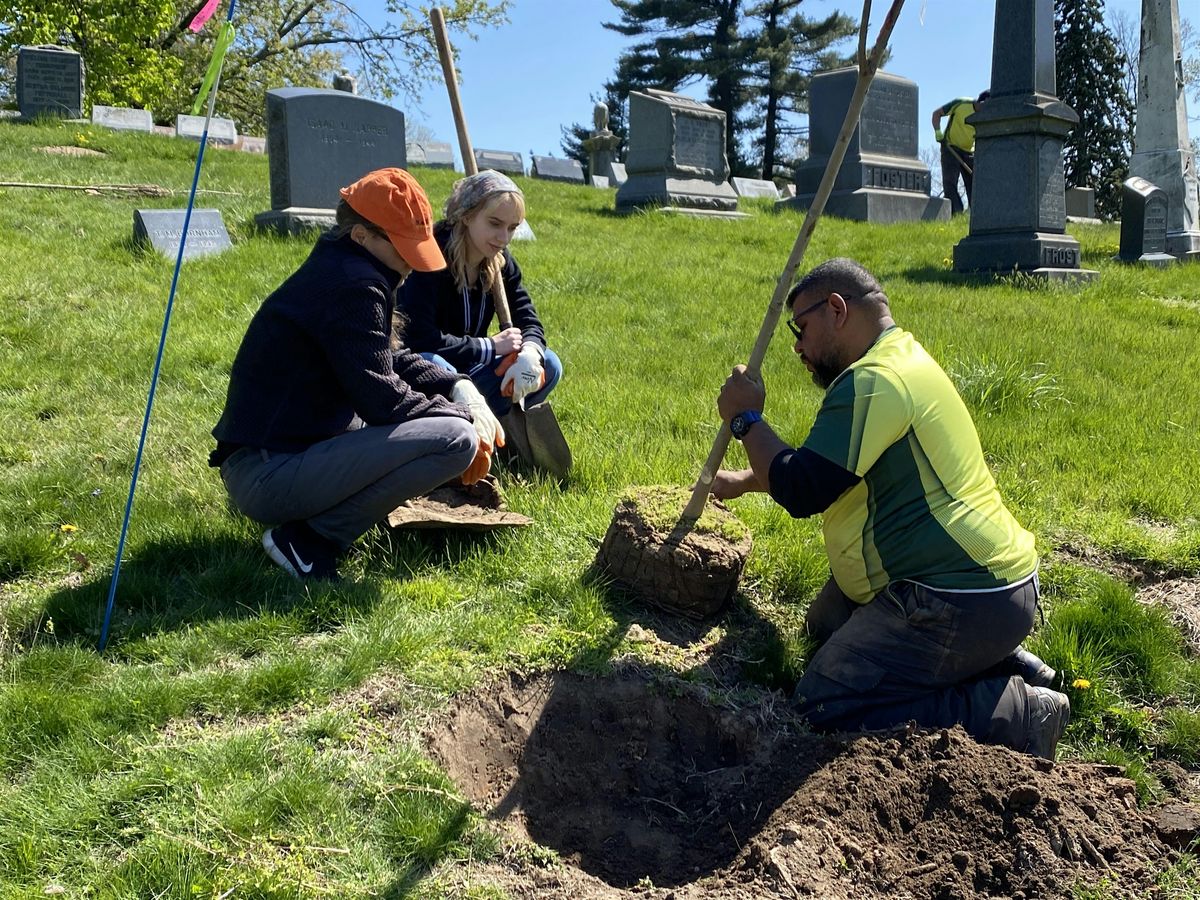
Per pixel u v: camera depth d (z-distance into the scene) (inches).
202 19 124.3
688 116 581.3
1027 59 428.5
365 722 114.7
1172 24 565.3
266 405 139.4
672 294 344.2
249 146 831.7
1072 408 245.9
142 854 92.9
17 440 186.2
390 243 137.4
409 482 141.3
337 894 92.0
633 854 114.0
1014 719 119.2
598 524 163.6
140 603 136.0
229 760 105.0
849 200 621.6
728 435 135.8
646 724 128.4
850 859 99.1
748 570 156.1
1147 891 96.8
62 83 746.8
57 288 286.5
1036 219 432.1
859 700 121.5
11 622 129.8
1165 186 573.9
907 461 119.7
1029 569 121.3
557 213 520.1
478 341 169.6
